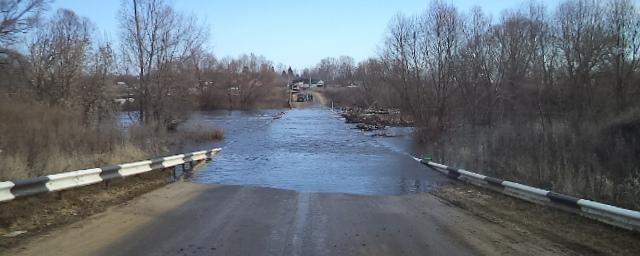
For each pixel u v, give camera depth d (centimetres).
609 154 2089
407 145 3366
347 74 14050
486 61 4438
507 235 841
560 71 4428
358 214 1034
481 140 2541
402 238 818
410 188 1506
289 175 1817
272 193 1311
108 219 920
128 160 1775
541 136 2228
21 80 3278
